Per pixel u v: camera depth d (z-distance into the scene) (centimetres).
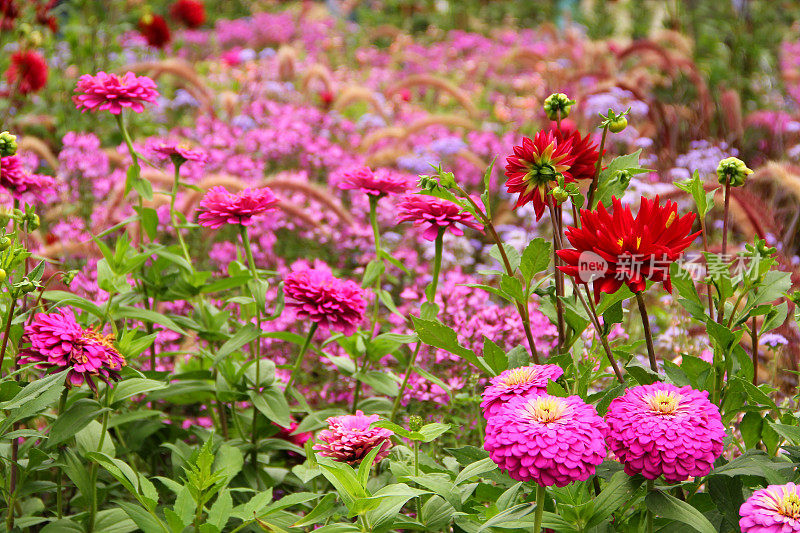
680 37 572
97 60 557
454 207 221
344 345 255
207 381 248
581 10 955
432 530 182
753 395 177
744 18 673
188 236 387
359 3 997
